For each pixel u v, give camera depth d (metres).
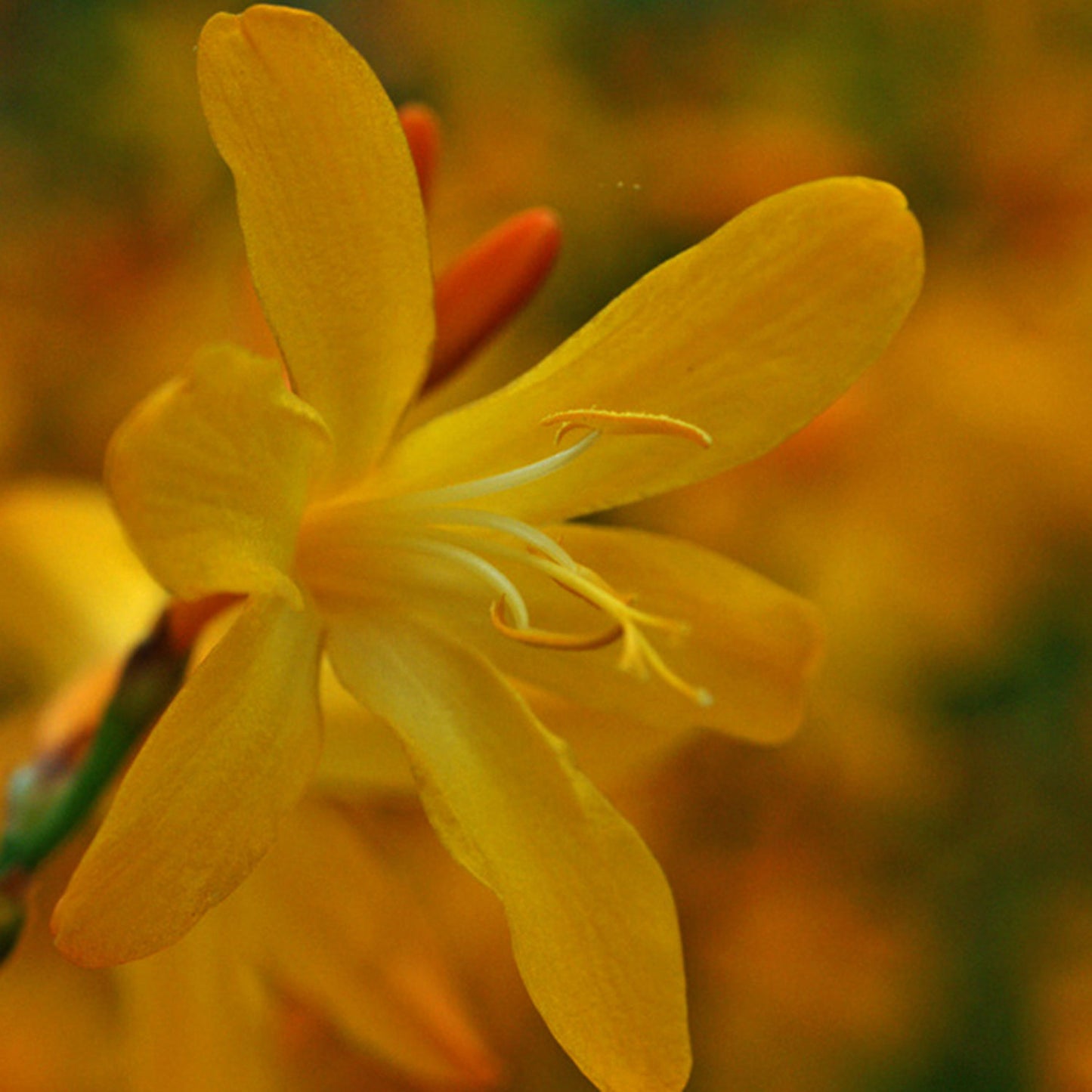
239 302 0.25
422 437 0.24
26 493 0.27
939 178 0.37
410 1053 0.26
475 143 0.36
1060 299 0.36
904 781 0.35
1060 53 0.37
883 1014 0.33
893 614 0.35
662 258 0.36
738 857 0.34
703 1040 0.33
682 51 0.38
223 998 0.26
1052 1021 0.34
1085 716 0.36
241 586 0.22
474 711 0.23
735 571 0.24
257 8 0.22
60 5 0.39
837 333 0.23
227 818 0.22
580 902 0.23
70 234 0.37
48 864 0.27
